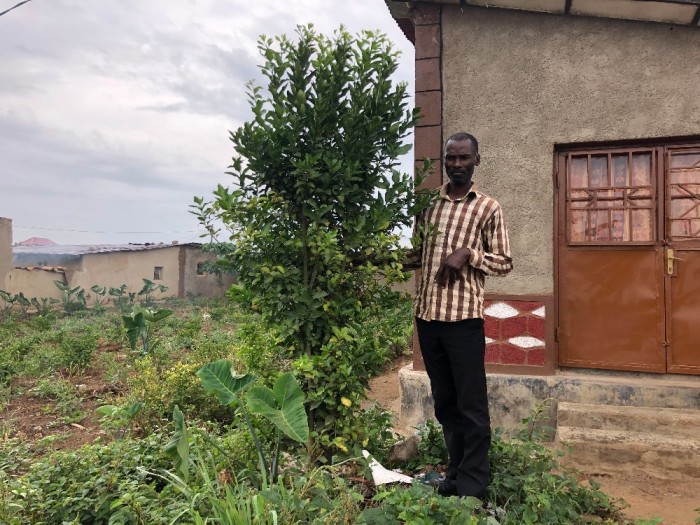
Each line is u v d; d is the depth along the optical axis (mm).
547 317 4914
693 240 4688
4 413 6301
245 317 4344
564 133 4906
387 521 2529
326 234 3102
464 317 3191
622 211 4891
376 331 3951
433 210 3438
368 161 3410
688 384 4625
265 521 2570
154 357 7625
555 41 4926
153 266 23781
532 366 4941
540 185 4957
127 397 5547
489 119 5066
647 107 4719
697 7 4309
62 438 5246
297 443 3352
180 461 3059
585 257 4945
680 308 4719
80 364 8398
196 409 5469
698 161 4711
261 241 3281
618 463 4246
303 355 3211
